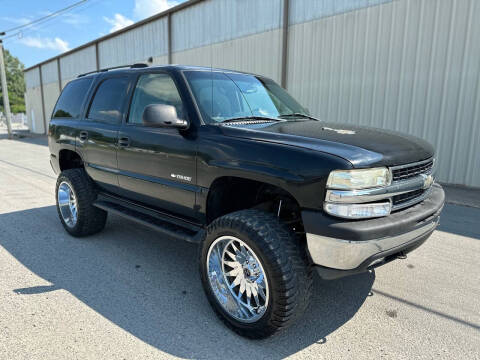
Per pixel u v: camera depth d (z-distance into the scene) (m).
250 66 11.91
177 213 3.31
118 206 3.90
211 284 2.69
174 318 2.74
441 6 7.57
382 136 2.72
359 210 2.18
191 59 14.45
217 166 2.69
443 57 7.70
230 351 2.37
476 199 6.57
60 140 4.69
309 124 3.07
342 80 9.45
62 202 4.55
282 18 10.62
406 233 2.37
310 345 2.45
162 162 3.17
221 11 12.68
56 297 3.01
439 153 8.02
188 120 2.98
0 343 2.38
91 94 4.34
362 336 2.55
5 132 33.66
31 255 3.90
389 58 8.49
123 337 2.49
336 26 9.39
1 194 6.85
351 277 3.46
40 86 30.73
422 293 3.16
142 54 17.56
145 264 3.71
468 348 2.42
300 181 2.25
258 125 2.93
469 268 3.65
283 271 2.24
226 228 2.52
